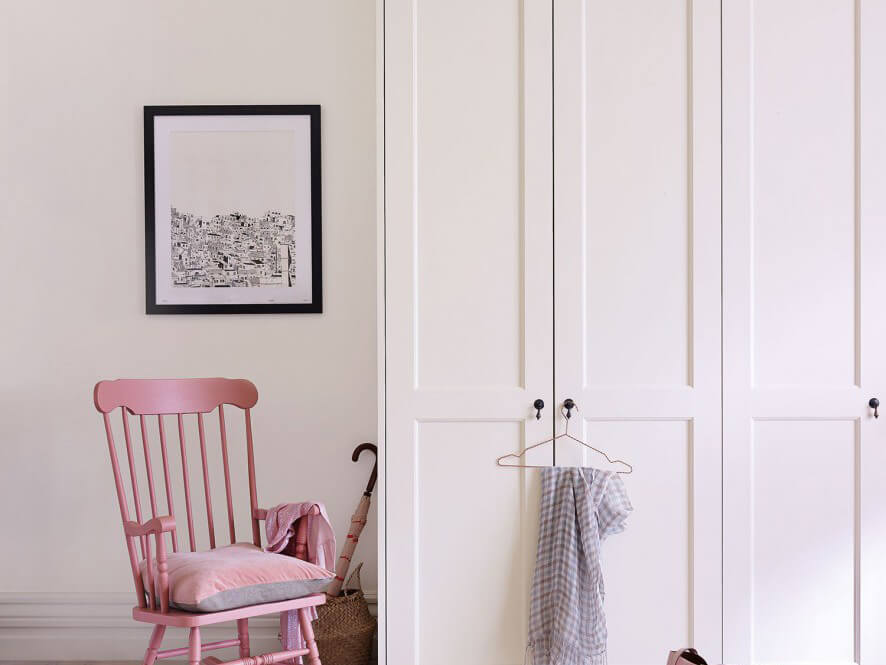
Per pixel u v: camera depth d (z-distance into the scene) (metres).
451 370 2.38
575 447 2.37
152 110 2.97
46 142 2.99
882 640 2.37
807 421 2.39
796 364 2.39
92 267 2.99
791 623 2.38
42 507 2.98
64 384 2.98
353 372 3.00
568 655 2.26
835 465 2.39
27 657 2.93
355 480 3.00
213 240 2.98
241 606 2.05
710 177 2.38
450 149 2.39
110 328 2.99
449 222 2.39
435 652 2.37
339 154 3.00
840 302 2.39
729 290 2.38
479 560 2.37
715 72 2.38
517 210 2.39
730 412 2.38
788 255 2.39
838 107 2.40
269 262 2.99
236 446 2.99
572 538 2.29
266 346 3.00
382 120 2.39
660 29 2.39
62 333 2.98
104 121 2.99
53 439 2.98
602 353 2.38
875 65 2.39
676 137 2.39
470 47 2.39
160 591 2.03
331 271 3.00
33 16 2.98
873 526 2.38
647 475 2.38
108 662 2.91
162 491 2.97
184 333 2.99
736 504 2.38
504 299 2.38
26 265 2.98
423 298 2.39
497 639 2.37
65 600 2.94
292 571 2.11
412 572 2.37
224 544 2.97
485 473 2.38
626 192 2.39
